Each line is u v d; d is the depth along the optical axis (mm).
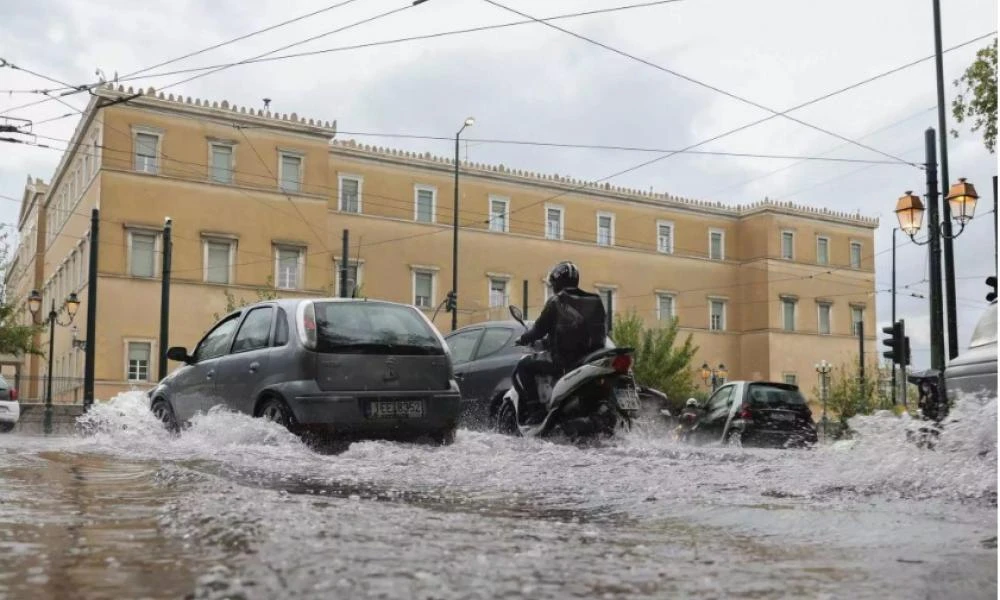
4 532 2838
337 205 48281
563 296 8867
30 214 63156
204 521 3031
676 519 3420
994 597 2148
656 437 12859
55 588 2078
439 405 7348
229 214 42562
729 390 15906
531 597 2074
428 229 50594
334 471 5246
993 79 19109
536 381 9000
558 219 55688
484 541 2811
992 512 3557
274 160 43969
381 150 49438
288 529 2891
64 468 5297
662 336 47031
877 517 3449
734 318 62938
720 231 62938
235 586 2102
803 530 3154
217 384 7898
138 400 9328
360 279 48344
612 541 2895
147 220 40562
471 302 51500
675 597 2117
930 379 5801
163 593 2035
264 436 6938
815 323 63875
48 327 51656
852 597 2141
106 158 39969
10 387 18375
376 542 2707
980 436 4855
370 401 7066
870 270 66875
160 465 5508
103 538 2719
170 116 41500
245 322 8008
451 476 5008
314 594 2041
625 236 58188
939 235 16750
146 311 40062
